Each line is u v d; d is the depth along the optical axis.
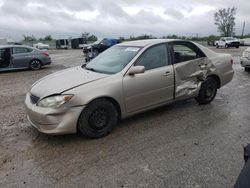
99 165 3.75
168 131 4.83
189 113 5.73
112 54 5.51
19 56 13.66
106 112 4.59
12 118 5.64
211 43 49.28
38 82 4.93
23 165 3.78
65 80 4.64
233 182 3.32
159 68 5.23
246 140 4.45
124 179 3.42
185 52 5.73
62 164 3.79
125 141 4.46
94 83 4.49
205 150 4.12
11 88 8.99
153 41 5.48
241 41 46.28
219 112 5.80
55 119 4.20
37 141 4.52
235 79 9.52
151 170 3.60
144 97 5.03
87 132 4.45
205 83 6.11
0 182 3.40
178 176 3.46
